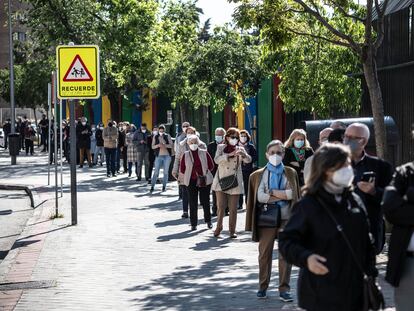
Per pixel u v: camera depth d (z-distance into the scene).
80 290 10.41
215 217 18.30
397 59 19.84
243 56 31.31
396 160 16.47
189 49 37.78
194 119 47.88
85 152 37.94
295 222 5.55
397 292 6.19
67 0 42.34
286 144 11.90
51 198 22.64
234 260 12.54
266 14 15.38
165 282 10.85
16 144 39.78
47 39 42.78
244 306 9.29
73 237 15.04
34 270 11.86
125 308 9.34
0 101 99.50
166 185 26.61
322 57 23.27
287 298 9.50
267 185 9.74
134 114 57.31
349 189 5.57
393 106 20.25
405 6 20.58
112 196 23.20
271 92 35.56
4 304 9.66
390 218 6.07
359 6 19.03
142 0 44.12
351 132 7.91
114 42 42.69
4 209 21.33
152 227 16.45
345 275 5.43
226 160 14.88
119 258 12.78
